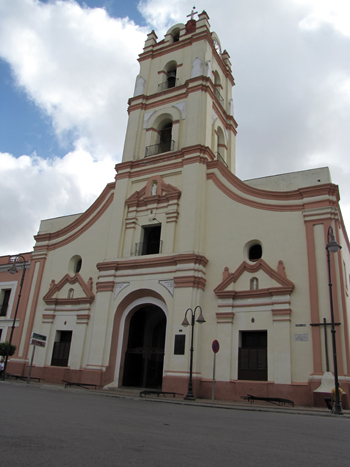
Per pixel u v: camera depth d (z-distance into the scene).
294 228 19.84
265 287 19.34
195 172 23.23
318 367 16.91
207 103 25.55
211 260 21.53
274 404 16.91
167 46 29.27
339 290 17.81
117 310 22.53
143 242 24.06
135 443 5.69
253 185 22.77
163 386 19.30
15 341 26.81
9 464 4.14
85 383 21.41
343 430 8.74
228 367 18.84
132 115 28.00
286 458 5.30
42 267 27.89
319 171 20.88
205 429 7.66
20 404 9.90
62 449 4.97
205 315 20.44
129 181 25.75
